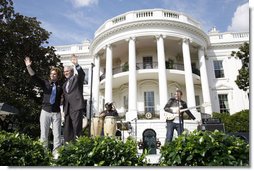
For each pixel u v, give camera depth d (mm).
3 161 2992
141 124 18234
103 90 25578
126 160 2811
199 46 23078
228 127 19625
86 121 7770
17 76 16438
